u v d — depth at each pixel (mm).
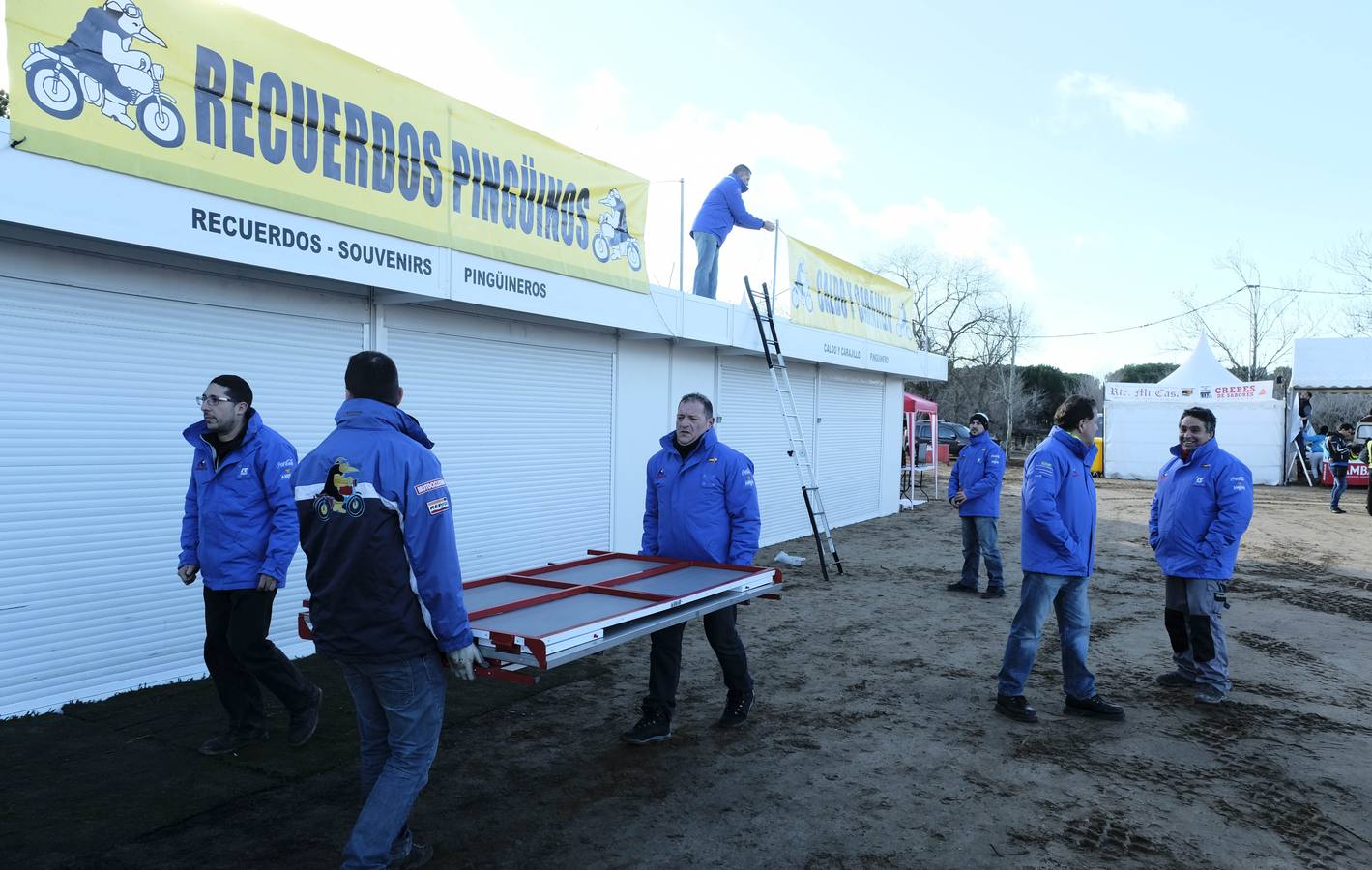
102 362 4742
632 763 4129
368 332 6273
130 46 4363
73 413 4625
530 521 7852
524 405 7758
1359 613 7914
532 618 3244
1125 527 14484
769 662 5984
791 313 11188
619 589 3836
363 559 2598
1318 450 23531
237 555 3840
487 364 7348
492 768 4047
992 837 3414
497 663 2996
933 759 4230
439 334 6871
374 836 2590
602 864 3160
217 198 4758
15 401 4383
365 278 5605
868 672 5770
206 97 4715
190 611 5207
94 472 4719
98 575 4750
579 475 8445
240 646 3861
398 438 2686
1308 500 19734
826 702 5121
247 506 3857
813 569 9852
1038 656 6234
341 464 2625
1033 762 4211
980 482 8266
